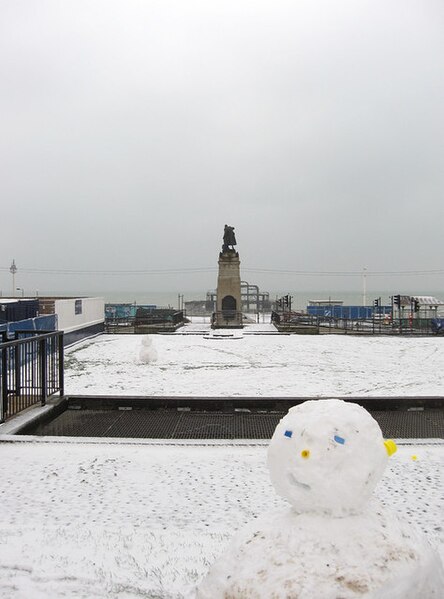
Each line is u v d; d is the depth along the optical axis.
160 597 3.64
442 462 6.75
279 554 2.44
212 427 9.15
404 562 2.38
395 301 41.59
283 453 2.64
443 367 16.77
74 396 10.45
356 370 16.05
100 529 4.71
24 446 7.40
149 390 12.40
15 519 5.00
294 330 31.58
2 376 8.57
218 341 26.08
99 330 30.67
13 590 3.71
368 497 2.59
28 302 21.62
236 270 38.56
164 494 5.70
